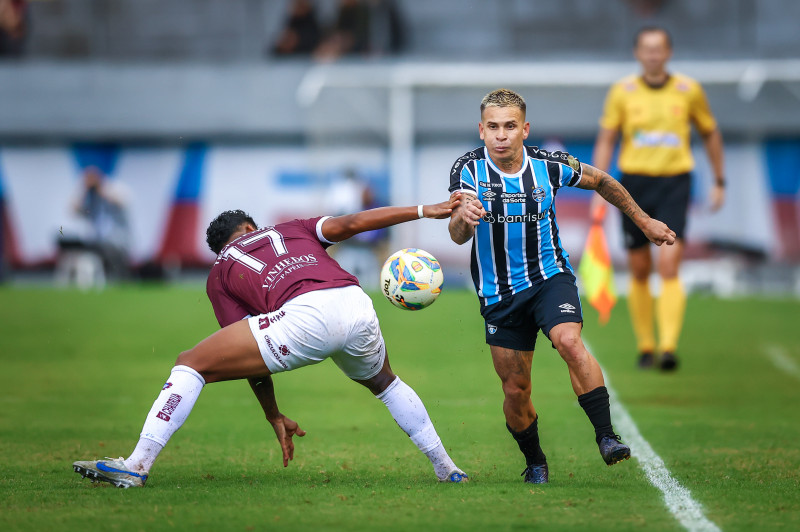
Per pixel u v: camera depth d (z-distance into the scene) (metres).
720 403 28.50
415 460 20.92
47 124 73.31
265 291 17.56
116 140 73.31
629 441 23.05
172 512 15.12
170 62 73.50
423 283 18.25
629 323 46.03
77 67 73.75
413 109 71.38
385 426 25.48
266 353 17.05
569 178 18.61
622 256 64.81
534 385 31.86
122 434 24.06
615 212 64.81
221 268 18.16
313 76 72.50
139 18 83.81
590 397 17.30
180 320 46.47
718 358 37.06
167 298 53.97
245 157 72.62
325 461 20.77
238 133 72.62
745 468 19.61
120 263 71.12
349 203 67.81
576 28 80.12
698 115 33.66
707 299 54.81
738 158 67.62
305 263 17.69
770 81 67.31
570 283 18.55
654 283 60.03
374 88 72.00
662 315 33.81
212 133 72.75
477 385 31.98
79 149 73.19
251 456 21.36
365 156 72.12
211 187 72.69
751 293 63.66
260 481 18.22
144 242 72.12
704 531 14.09
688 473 19.14
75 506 15.55
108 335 42.59
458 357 37.69
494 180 18.55
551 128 70.81
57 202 73.06
